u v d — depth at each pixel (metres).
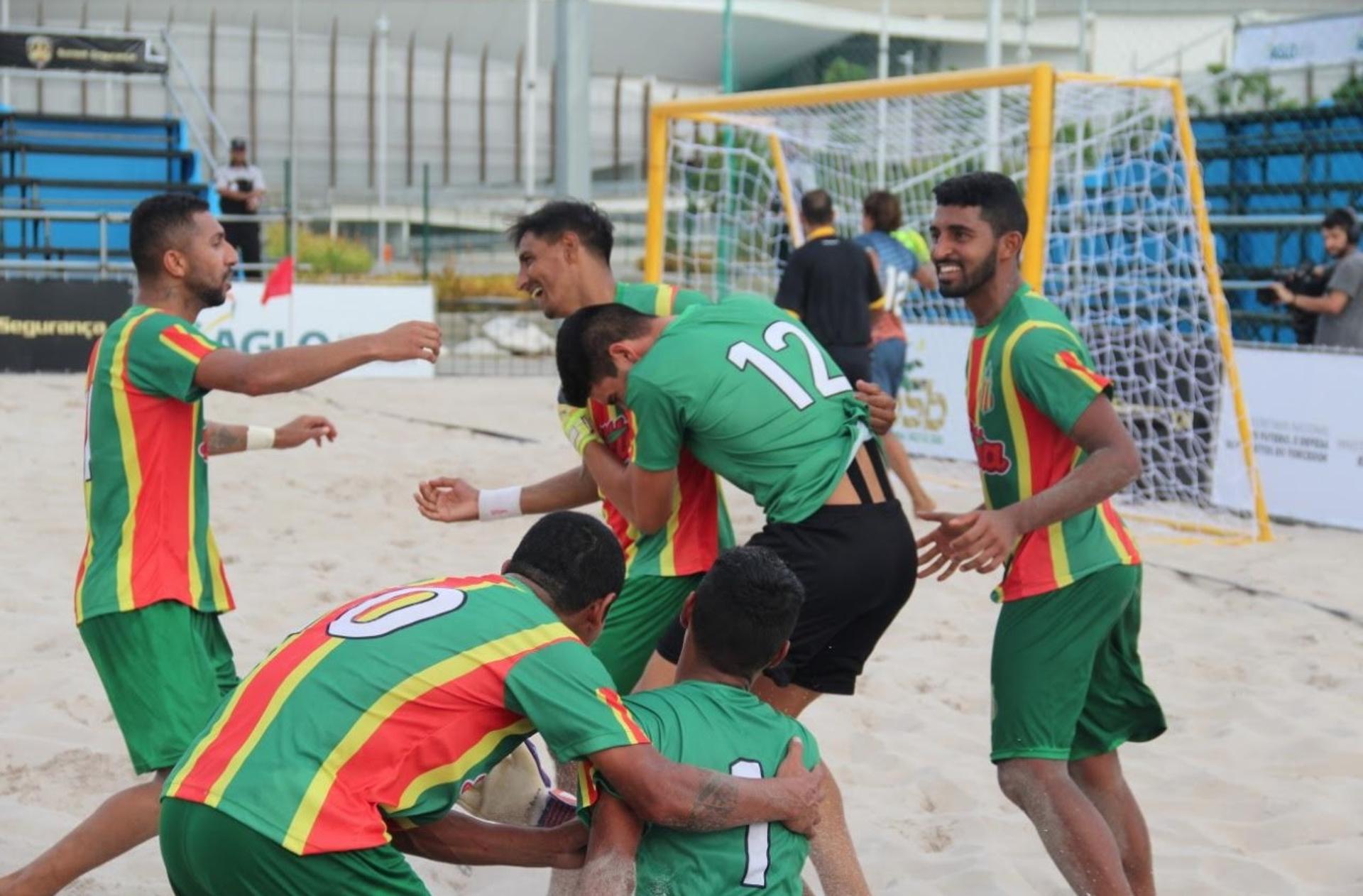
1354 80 18.91
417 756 2.99
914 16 42.44
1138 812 4.14
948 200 3.94
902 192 14.51
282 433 4.57
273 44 37.53
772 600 3.25
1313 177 17.17
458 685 3.00
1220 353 10.59
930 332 12.52
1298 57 19.72
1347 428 9.97
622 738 2.99
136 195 20.33
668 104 11.73
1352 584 8.37
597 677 3.04
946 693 6.37
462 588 3.20
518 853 3.21
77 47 21.12
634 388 3.90
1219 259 17.64
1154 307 11.08
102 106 35.28
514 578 3.32
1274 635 7.26
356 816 2.93
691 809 3.02
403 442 12.23
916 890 4.42
